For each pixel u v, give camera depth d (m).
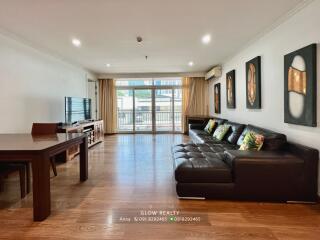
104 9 2.67
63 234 1.85
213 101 7.12
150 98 8.42
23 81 3.96
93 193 2.72
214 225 1.98
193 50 4.60
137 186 2.95
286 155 2.46
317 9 2.32
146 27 3.27
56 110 5.10
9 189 2.88
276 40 3.15
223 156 2.86
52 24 3.13
